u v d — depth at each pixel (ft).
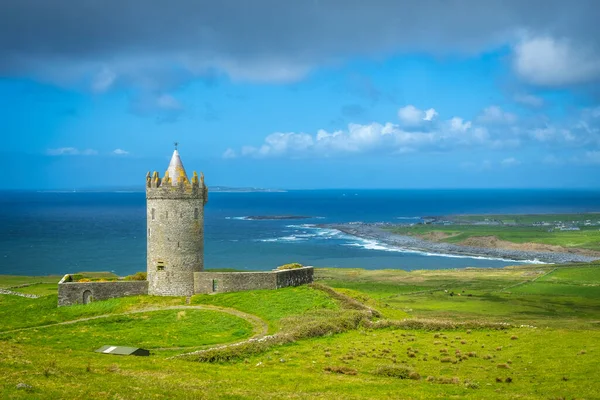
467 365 140.97
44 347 147.43
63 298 214.69
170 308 207.72
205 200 231.30
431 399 111.14
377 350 156.97
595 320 268.41
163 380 112.68
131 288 223.10
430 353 153.99
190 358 142.82
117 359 135.33
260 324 188.75
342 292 267.80
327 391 115.75
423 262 623.77
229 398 102.63
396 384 123.54
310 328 173.99
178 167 227.40
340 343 165.89
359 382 124.36
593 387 118.01
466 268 536.42
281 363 142.72
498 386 122.62
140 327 185.16
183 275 222.07
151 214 223.92
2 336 172.35
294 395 108.78
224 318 193.57
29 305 214.69
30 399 86.38
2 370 104.12
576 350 149.79
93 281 226.58
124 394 95.81
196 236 224.94
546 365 137.18
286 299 213.46
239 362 144.66
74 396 91.35
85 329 182.70
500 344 162.40
